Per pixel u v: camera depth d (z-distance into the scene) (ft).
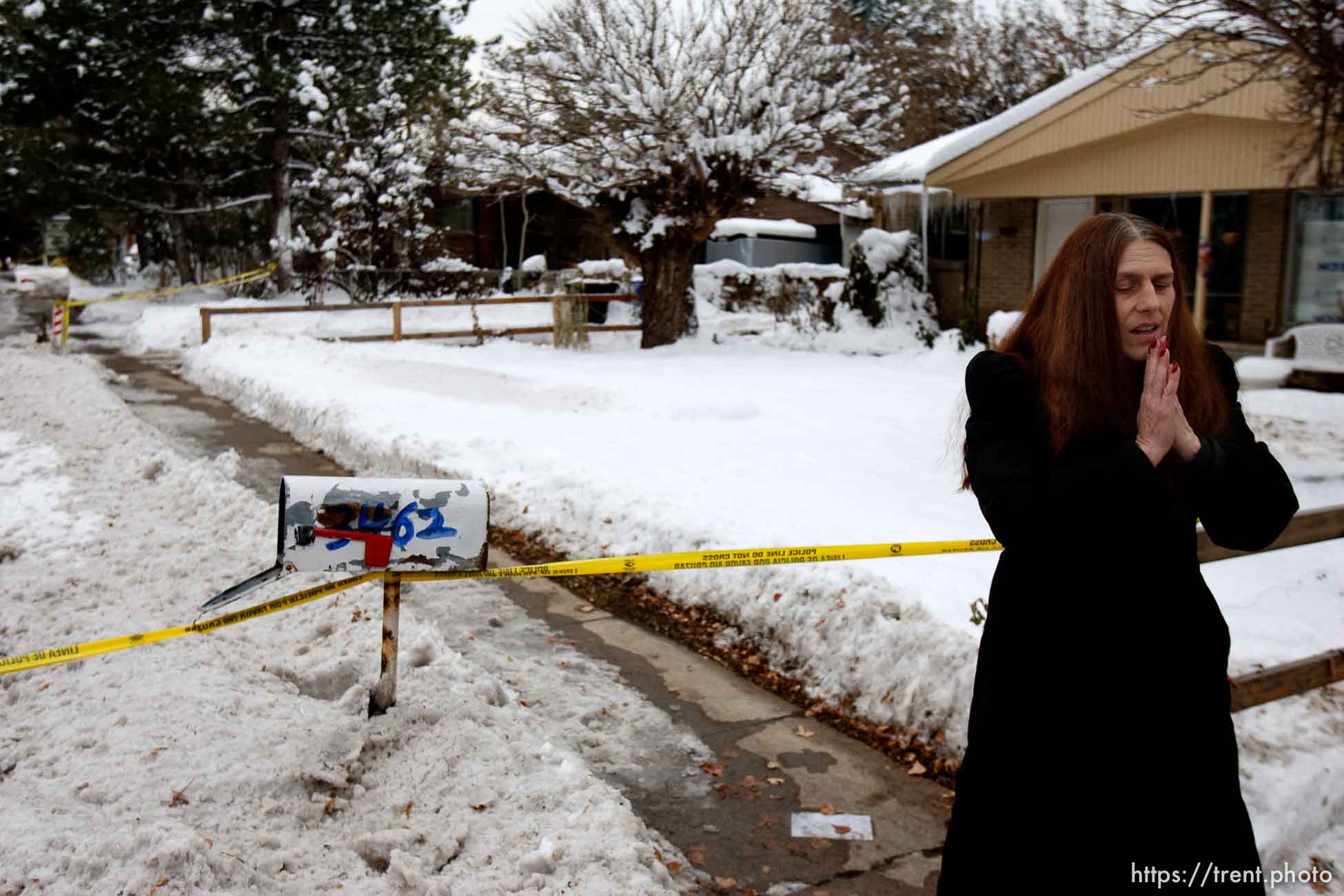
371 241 82.89
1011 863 7.50
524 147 55.36
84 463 30.01
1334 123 32.76
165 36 88.94
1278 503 7.54
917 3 100.73
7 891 9.55
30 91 87.30
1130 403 7.47
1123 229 7.54
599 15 52.29
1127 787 7.30
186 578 19.65
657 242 58.75
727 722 15.46
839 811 13.05
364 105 87.45
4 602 18.19
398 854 10.53
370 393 40.96
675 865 11.77
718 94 54.44
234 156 97.50
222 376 48.98
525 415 35.78
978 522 21.68
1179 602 7.43
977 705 7.82
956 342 55.42
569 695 16.10
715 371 48.65
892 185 60.80
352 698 13.94
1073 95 50.85
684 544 20.89
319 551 12.36
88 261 122.11
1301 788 11.82
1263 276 51.90
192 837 10.13
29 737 13.25
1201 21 31.89
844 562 18.04
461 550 12.70
